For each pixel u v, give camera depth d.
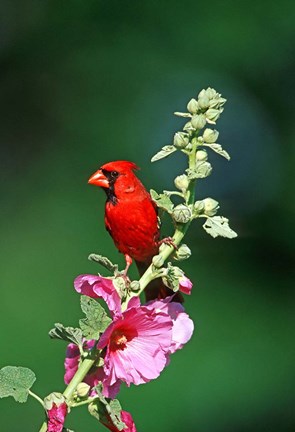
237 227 14.48
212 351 12.50
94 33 15.38
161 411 11.44
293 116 15.05
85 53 15.37
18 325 12.47
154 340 3.78
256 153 15.27
